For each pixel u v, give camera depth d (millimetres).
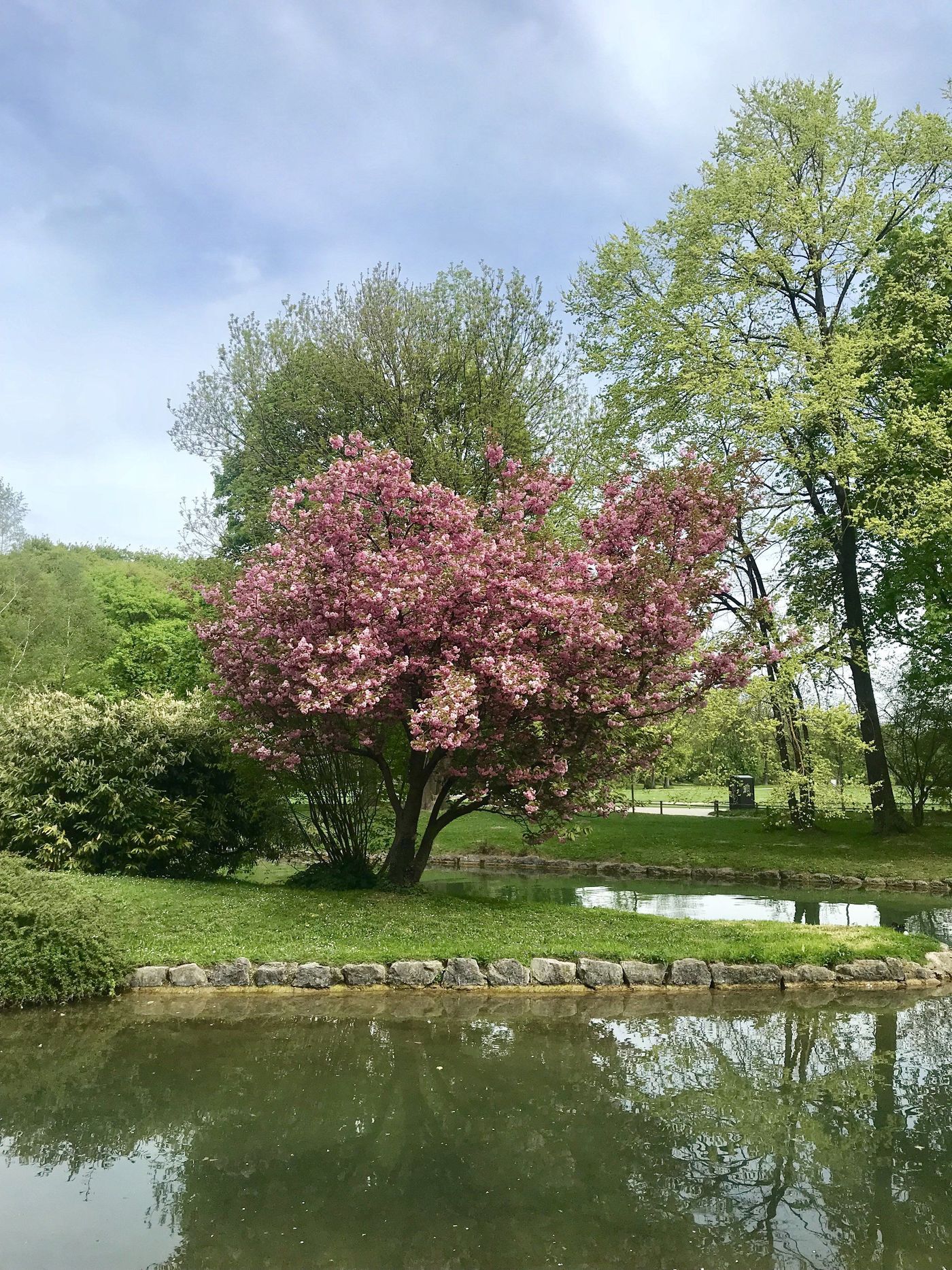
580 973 9102
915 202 22234
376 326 24438
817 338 20828
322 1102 5910
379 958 9016
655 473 11945
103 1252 3996
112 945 8641
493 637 10336
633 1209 4516
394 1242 4121
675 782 51750
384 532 11477
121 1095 5980
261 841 13883
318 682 9695
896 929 13125
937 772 23625
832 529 22906
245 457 25734
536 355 24906
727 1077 6609
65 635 33625
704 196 22016
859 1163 5117
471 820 28031
